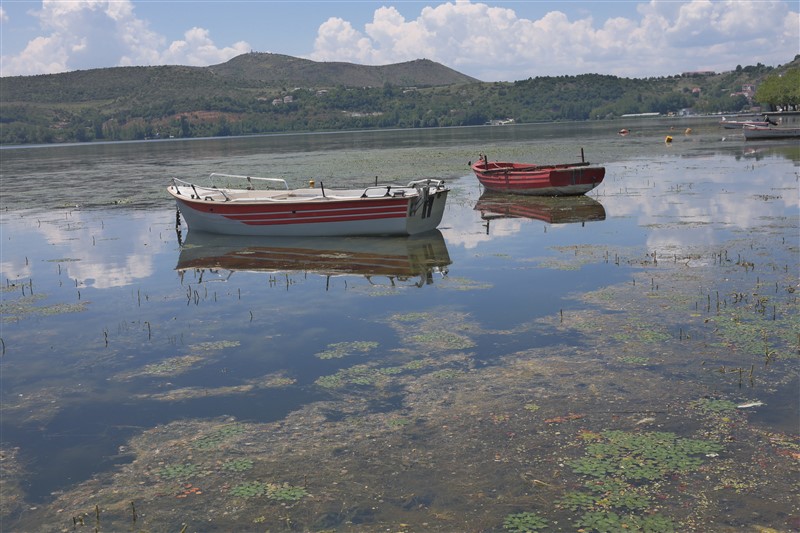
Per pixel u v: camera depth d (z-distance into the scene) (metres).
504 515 4.98
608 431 6.16
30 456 6.23
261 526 4.98
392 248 15.54
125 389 7.71
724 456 5.64
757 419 6.24
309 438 6.32
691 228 15.98
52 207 24.45
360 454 5.97
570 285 11.31
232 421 6.77
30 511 5.33
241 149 70.50
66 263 14.89
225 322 10.13
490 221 18.78
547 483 5.37
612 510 4.99
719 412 6.41
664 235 15.28
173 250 16.16
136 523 5.09
